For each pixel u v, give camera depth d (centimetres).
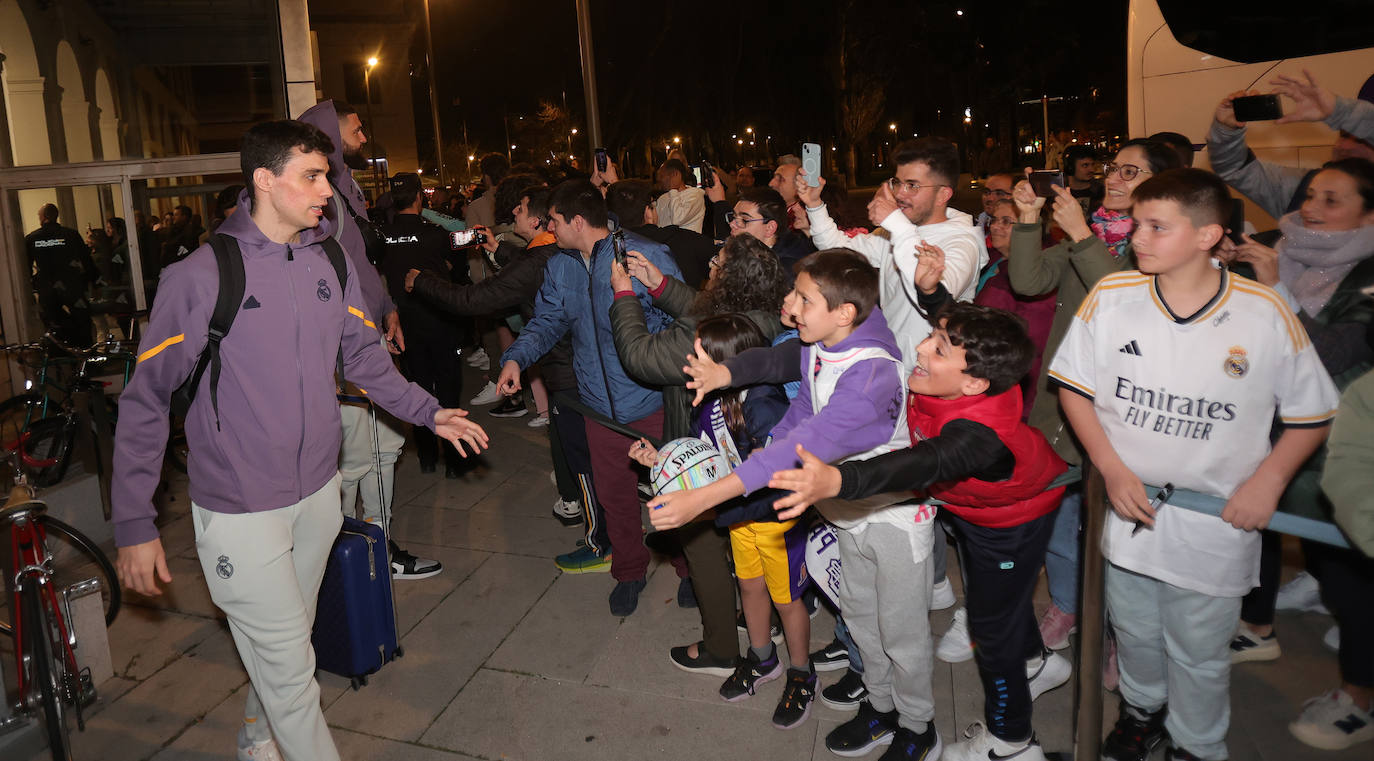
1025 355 214
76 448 512
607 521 390
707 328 287
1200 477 208
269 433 243
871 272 235
